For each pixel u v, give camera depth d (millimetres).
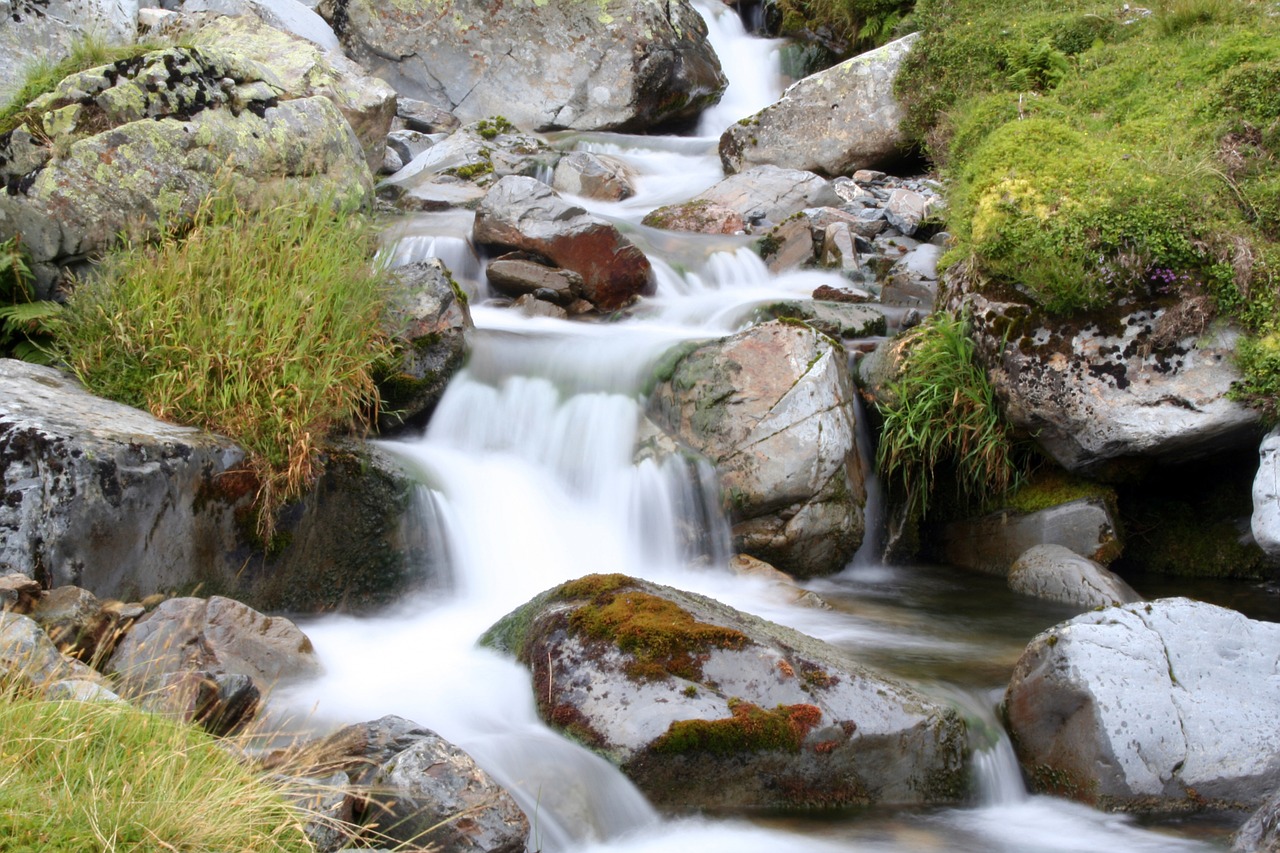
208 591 5676
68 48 10258
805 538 7184
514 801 3918
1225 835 4531
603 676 4746
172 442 5473
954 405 7461
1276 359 6691
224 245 6586
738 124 12219
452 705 4840
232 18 11109
